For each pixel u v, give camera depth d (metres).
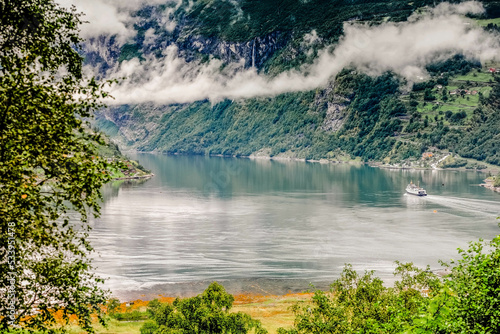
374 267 111.94
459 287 24.98
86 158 19.67
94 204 19.84
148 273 104.06
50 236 19.69
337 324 44.31
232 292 94.12
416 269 59.41
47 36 21.11
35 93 18.92
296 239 141.25
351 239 141.62
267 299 89.69
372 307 42.91
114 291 91.56
